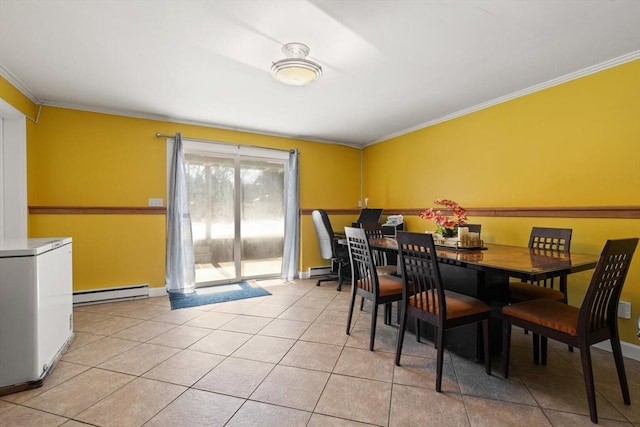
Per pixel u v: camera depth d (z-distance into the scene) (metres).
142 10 1.89
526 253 2.31
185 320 3.06
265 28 2.08
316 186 5.18
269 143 4.79
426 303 2.04
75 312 3.29
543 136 2.98
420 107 3.67
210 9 1.88
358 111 3.82
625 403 1.74
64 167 3.51
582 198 2.69
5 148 3.08
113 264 3.69
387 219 4.85
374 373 2.07
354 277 2.73
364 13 1.92
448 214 3.91
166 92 3.21
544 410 1.69
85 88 3.10
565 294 2.39
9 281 1.84
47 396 1.80
